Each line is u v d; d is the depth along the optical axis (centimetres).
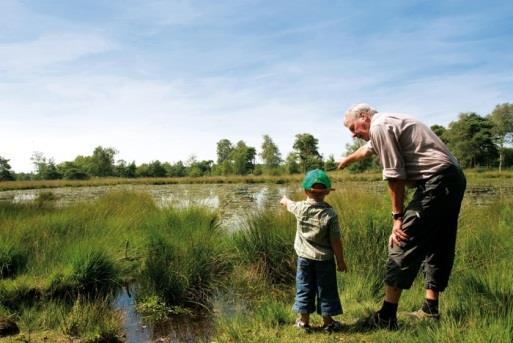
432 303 374
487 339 297
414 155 337
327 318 367
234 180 4775
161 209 984
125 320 480
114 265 609
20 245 630
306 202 371
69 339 406
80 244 620
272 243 633
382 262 528
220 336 397
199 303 523
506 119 7569
